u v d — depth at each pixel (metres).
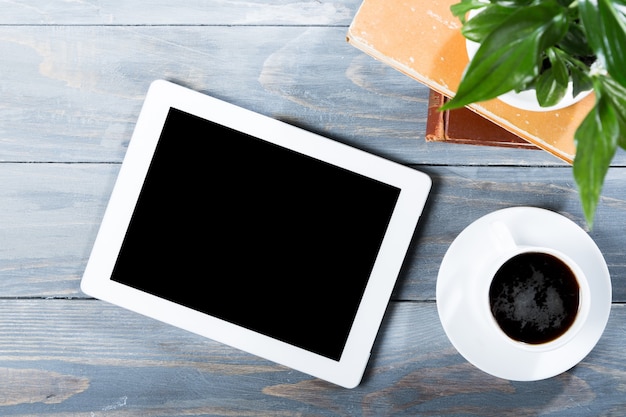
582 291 0.62
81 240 0.73
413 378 0.72
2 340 0.73
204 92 0.72
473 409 0.72
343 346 0.68
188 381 0.73
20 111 0.72
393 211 0.68
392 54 0.58
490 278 0.62
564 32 0.33
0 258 0.73
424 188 0.67
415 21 0.58
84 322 0.73
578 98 0.52
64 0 0.71
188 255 0.69
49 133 0.72
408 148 0.71
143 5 0.71
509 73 0.32
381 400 0.72
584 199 0.32
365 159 0.68
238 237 0.69
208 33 0.71
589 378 0.71
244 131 0.68
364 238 0.68
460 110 0.64
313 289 0.69
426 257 0.71
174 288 0.69
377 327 0.68
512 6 0.38
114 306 0.73
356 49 0.70
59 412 0.73
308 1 0.70
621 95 0.36
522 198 0.70
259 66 0.71
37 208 0.73
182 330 0.73
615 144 0.32
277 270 0.69
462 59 0.58
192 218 0.69
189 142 0.69
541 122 0.59
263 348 0.69
